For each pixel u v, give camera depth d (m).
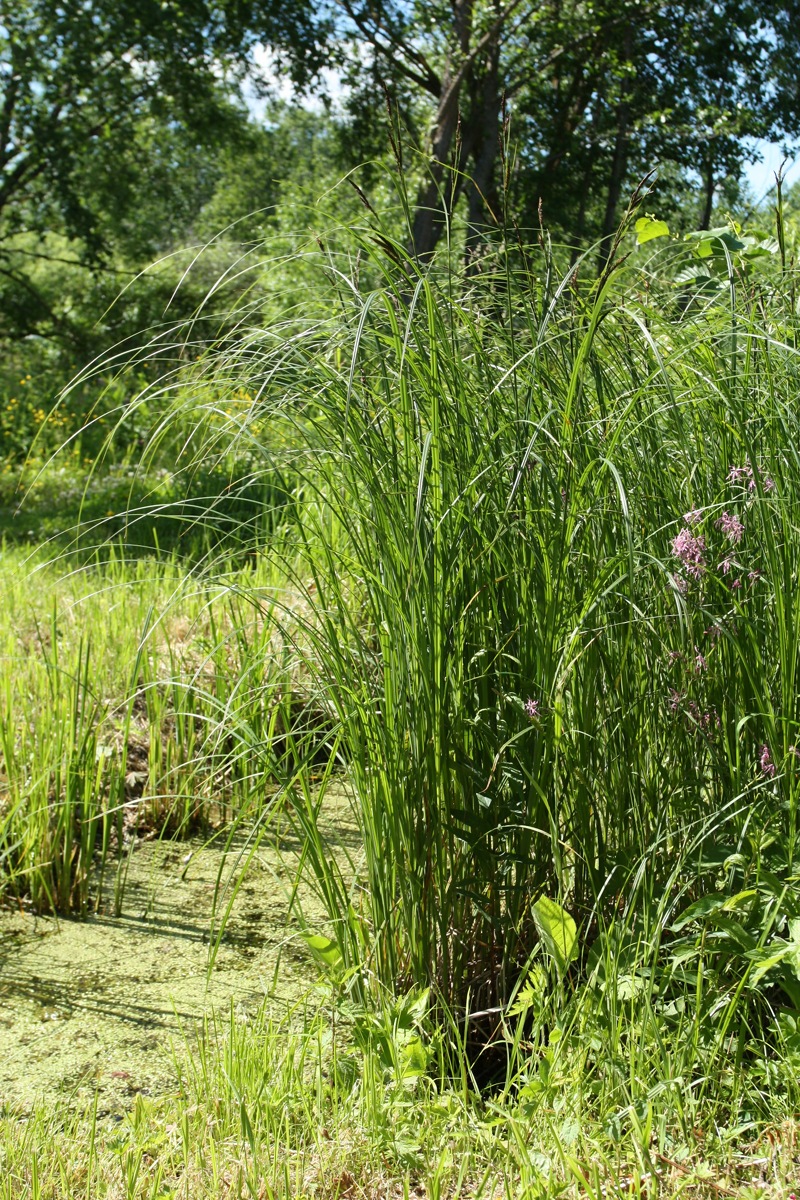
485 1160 2.20
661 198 18.89
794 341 2.76
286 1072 2.45
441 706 2.59
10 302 21.69
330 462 2.73
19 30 19.59
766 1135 2.17
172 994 3.05
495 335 2.99
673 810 2.70
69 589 6.11
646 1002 2.32
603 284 2.67
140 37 19.66
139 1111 2.41
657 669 2.72
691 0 19.34
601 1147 2.15
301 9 19.64
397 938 2.77
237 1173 2.16
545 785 2.65
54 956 3.29
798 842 2.46
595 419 2.83
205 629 5.12
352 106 21.45
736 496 2.72
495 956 2.83
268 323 2.78
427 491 2.58
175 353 7.01
